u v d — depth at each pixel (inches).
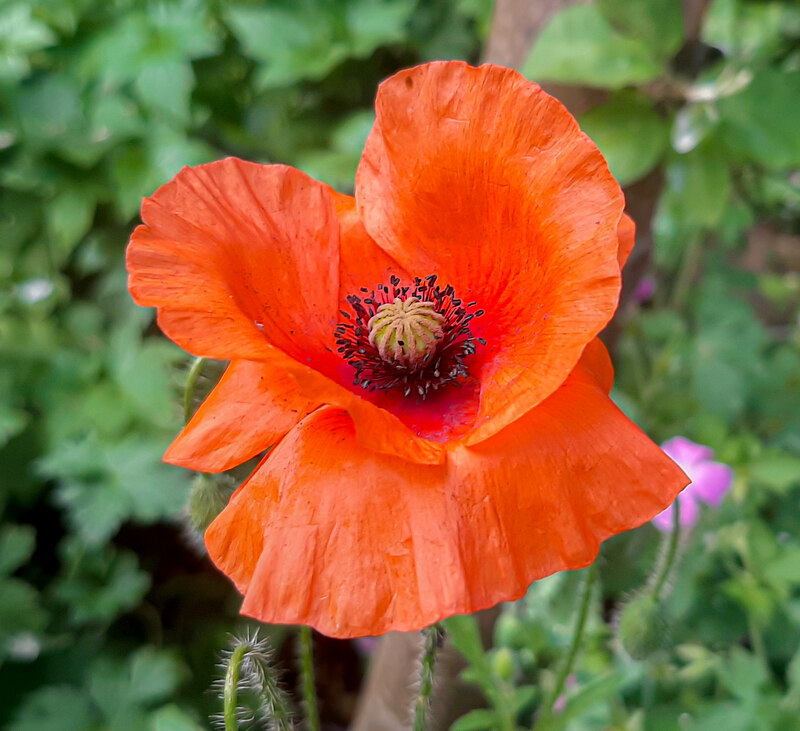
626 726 8.9
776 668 10.2
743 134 8.0
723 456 9.5
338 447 5.8
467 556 5.5
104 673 10.5
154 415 11.0
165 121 11.5
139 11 11.4
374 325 6.7
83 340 12.1
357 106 13.2
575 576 9.2
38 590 12.7
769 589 9.4
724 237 12.4
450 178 6.5
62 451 10.9
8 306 11.9
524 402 5.7
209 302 5.9
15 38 11.2
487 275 6.7
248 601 5.5
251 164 6.5
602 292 5.7
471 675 7.7
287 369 5.6
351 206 6.9
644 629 8.0
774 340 12.4
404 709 9.1
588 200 6.0
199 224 6.2
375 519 5.6
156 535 13.8
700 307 10.8
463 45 13.0
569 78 7.8
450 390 6.8
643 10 7.7
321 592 5.5
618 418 5.8
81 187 12.0
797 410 10.8
